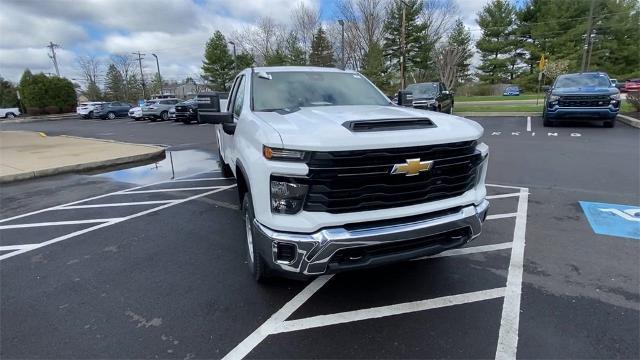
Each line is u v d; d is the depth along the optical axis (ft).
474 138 9.66
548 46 155.74
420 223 9.13
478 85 176.24
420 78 151.74
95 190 24.73
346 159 8.38
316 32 146.20
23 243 15.62
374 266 9.04
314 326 9.55
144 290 11.47
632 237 14.15
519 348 8.52
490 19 175.52
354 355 8.49
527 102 96.53
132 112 107.65
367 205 8.79
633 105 52.44
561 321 9.40
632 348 8.39
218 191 23.15
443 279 11.61
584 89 42.45
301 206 8.62
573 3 151.12
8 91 187.62
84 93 250.57
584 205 17.81
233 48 160.86
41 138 56.95
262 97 13.43
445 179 9.52
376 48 125.39
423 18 138.82
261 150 9.13
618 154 28.63
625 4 152.15
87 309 10.54
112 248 14.76
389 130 8.98
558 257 12.76
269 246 8.99
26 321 10.05
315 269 8.78
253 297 10.93
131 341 9.12
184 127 76.02
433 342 8.83
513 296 10.57
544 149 32.12
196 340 9.12
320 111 11.28
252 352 8.67
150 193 23.30
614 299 10.26
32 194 24.21
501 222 16.06
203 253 14.02
